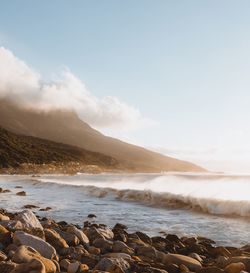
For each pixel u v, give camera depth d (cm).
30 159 13750
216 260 856
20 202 2592
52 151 16225
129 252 888
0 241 791
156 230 1481
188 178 7738
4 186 4672
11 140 14800
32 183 5169
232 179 6875
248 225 1584
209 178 7619
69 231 998
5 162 12662
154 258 855
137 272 704
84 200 2731
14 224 924
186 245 1109
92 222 1688
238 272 725
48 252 752
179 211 2086
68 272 667
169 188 3634
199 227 1548
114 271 684
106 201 2652
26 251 684
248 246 1068
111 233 1094
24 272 593
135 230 1478
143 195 2712
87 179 7950
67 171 13875
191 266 785
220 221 1702
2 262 621
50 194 3303
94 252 888
